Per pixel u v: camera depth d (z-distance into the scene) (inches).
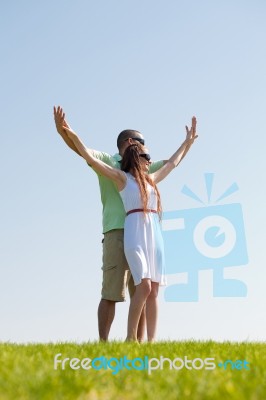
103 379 127.9
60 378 127.1
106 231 246.5
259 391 114.1
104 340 244.2
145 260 211.3
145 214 215.9
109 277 243.9
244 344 203.3
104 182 248.5
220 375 133.9
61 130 220.5
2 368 136.6
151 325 214.1
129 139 247.9
